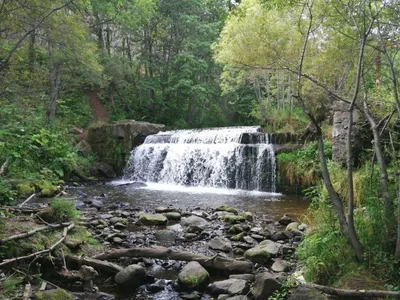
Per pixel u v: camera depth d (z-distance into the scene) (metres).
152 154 14.58
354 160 6.60
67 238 4.89
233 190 12.10
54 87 14.39
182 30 23.52
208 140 14.21
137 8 19.19
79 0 10.12
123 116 21.48
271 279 3.75
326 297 3.03
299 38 10.89
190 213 8.07
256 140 12.79
